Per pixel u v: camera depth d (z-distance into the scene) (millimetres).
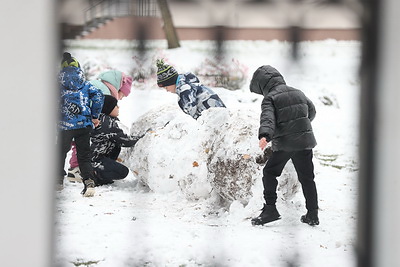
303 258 9633
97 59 33344
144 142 13602
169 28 39312
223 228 11125
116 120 14281
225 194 11992
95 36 40125
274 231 10977
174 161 12914
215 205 12414
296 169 11414
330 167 16422
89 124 13414
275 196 11344
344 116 23438
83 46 37594
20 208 6340
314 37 41875
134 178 14875
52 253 6414
